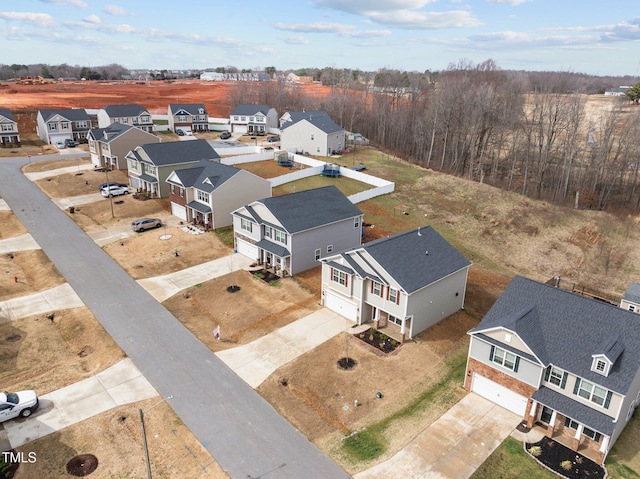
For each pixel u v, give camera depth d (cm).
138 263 4172
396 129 10088
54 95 13675
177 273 4016
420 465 2134
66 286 3725
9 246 4400
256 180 5178
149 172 5959
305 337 3148
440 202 6009
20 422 2317
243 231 4319
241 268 4141
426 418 2458
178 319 3312
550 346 2434
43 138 8888
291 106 12444
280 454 2170
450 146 8906
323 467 2106
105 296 3591
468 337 3262
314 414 2453
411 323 3136
